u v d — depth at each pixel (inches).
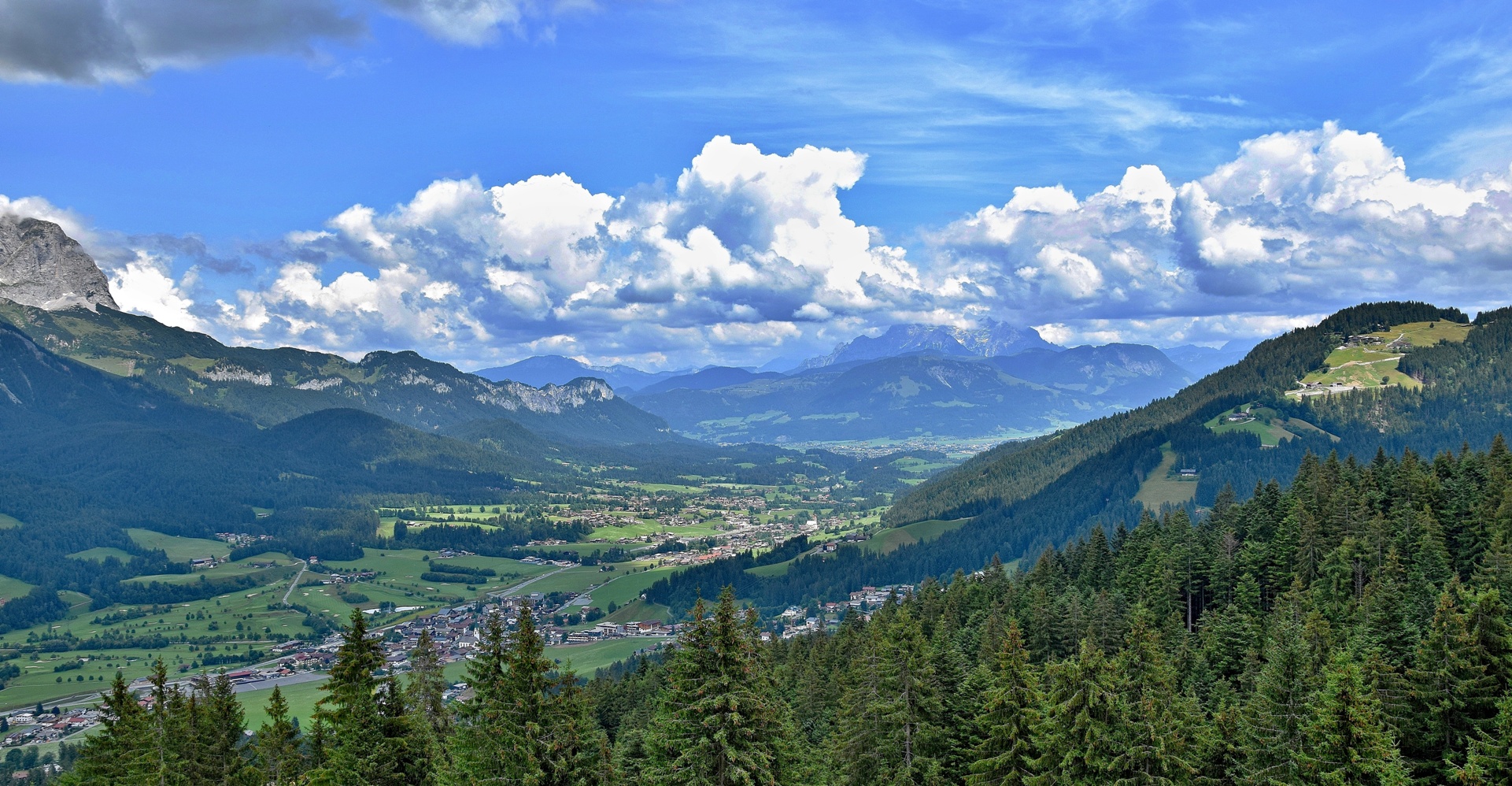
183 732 3004.4
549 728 2444.6
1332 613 4180.6
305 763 3043.8
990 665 3216.0
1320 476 5816.9
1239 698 3545.8
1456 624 2812.5
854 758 2930.6
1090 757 2475.4
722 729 2327.8
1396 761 2475.4
